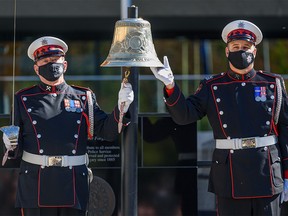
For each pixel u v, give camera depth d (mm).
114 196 18312
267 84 16172
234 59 15844
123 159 16375
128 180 16312
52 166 15969
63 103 16297
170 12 22688
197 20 22875
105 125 16188
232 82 16188
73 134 16156
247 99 16016
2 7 22594
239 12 22734
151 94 22625
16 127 15609
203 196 19594
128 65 15195
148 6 22609
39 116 16109
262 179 15695
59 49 16203
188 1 22688
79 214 16141
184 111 15750
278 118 16109
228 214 15961
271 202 15820
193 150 18438
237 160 15789
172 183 18422
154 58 15516
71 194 15930
